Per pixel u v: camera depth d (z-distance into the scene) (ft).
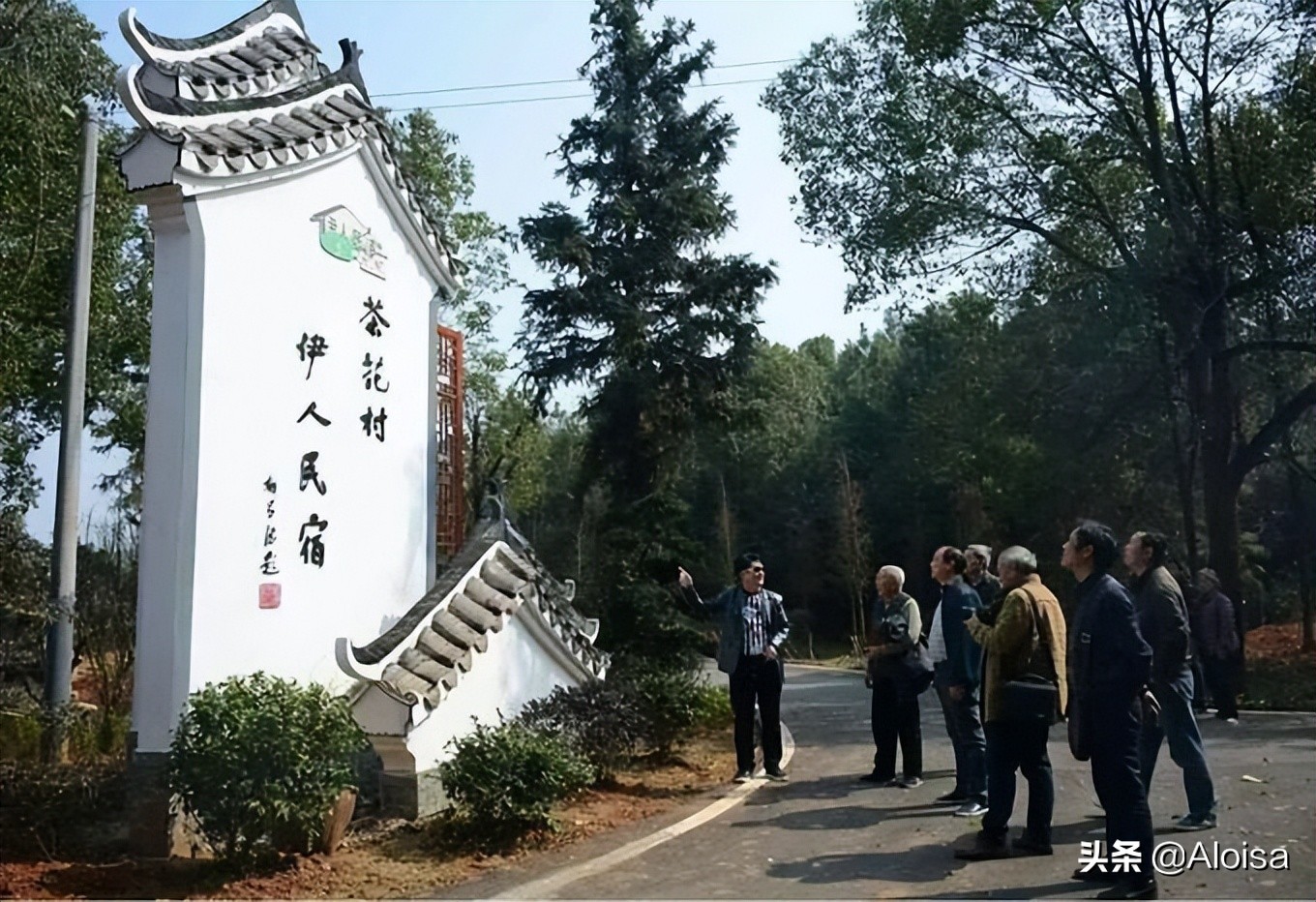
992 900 19.61
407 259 32.53
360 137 30.19
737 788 30.63
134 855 23.27
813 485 135.54
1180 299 61.93
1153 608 24.07
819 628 132.16
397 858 23.29
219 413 25.39
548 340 66.64
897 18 62.75
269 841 22.57
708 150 67.82
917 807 27.58
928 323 81.25
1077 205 63.62
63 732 28.19
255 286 26.71
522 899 20.67
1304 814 25.03
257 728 21.56
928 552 121.60
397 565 30.96
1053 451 77.30
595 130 67.15
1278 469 95.71
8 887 20.49
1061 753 34.96
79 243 37.68
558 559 58.29
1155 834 23.48
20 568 30.71
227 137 26.27
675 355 66.64
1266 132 59.98
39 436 53.21
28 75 38.96
